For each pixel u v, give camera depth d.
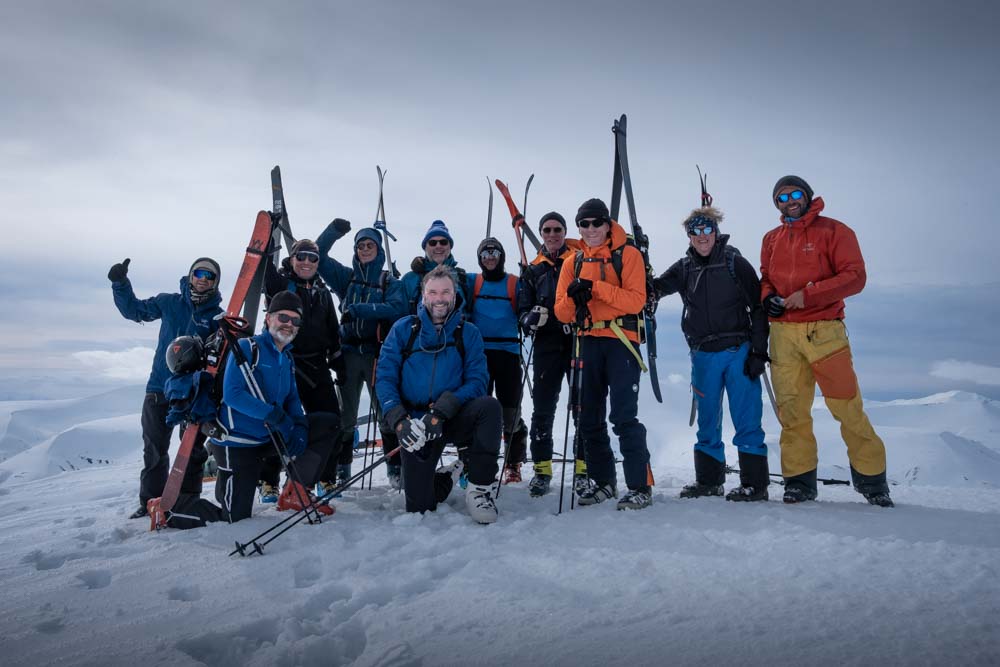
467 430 3.56
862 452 3.68
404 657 1.68
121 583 2.49
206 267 4.28
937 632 1.66
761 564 2.35
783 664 1.52
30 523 4.11
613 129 4.97
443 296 3.59
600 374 3.80
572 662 1.60
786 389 3.82
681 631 1.76
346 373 4.66
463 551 2.69
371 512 3.75
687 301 4.05
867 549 2.48
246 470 3.54
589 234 3.76
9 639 1.94
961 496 4.02
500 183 5.21
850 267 3.65
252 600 2.25
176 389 3.52
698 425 4.05
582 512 3.44
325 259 4.98
